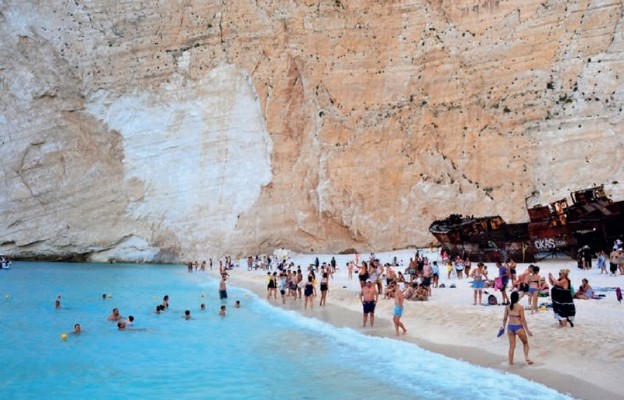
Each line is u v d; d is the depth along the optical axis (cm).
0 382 1428
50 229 5581
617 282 2448
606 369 1234
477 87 5125
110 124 5806
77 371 1525
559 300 1555
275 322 2203
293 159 5497
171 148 5706
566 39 4866
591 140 4444
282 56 5631
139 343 1862
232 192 5497
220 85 5709
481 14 5312
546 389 1148
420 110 5222
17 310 2581
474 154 4925
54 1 6059
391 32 5547
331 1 5725
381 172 5166
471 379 1271
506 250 3512
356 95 5484
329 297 2758
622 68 4541
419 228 4972
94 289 3391
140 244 5556
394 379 1338
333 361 1538
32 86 5788
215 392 1323
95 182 5681
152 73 5862
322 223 5247
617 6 4722
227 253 5344
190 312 2502
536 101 4794
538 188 4556
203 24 5912
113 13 6053
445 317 1895
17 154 5666
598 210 3306
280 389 1319
